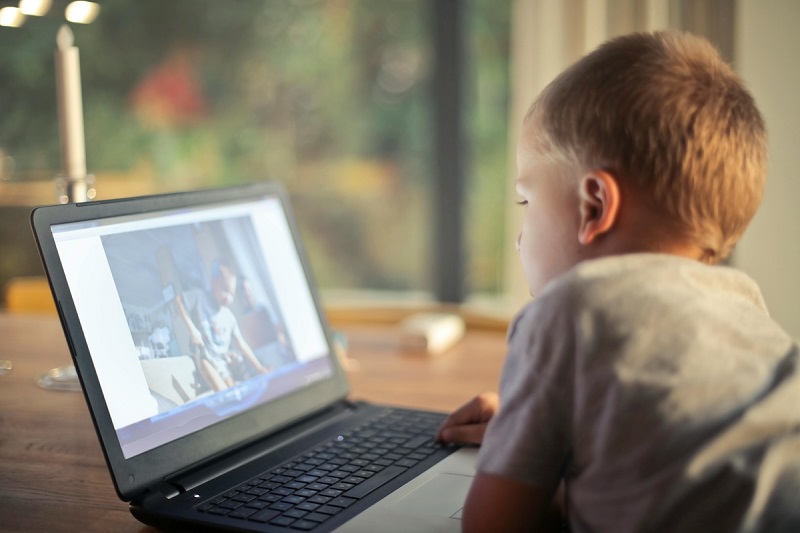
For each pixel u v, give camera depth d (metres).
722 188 0.72
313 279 1.22
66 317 0.82
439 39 2.46
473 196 3.66
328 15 4.05
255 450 0.98
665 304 0.66
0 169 2.88
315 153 4.17
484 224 3.68
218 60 4.06
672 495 0.61
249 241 1.12
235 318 1.05
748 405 0.64
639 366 0.64
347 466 0.93
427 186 4.12
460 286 2.55
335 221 4.22
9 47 3.27
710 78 0.73
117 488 0.81
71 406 1.20
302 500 0.83
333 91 4.11
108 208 0.92
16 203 2.81
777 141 1.99
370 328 1.67
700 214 0.72
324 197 4.20
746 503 0.62
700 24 1.97
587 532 0.65
